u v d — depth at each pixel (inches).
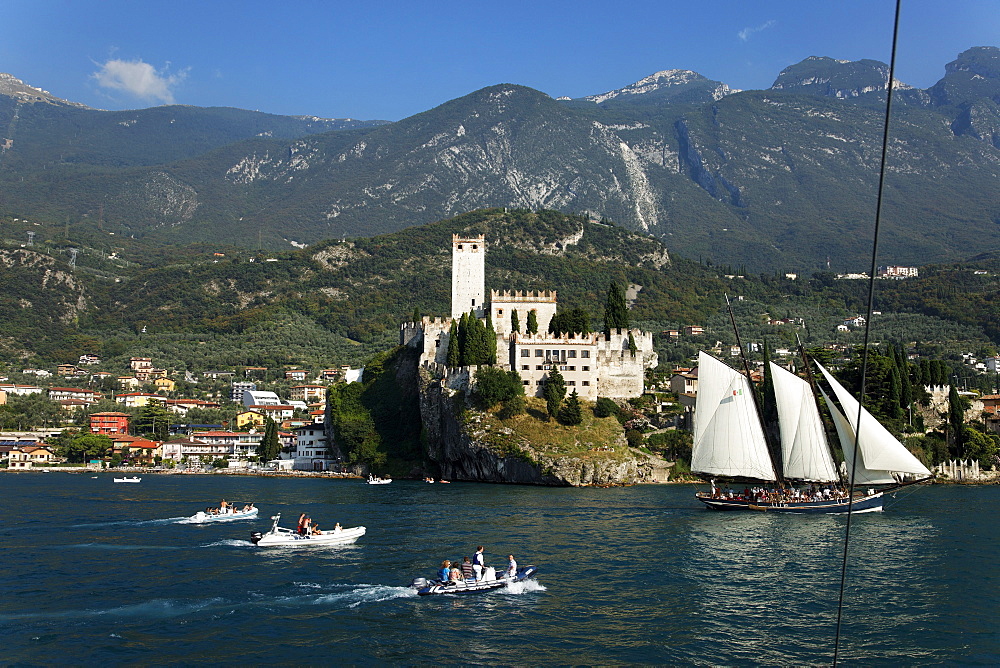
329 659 2365.9
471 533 4217.5
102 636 2554.1
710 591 3048.7
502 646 2466.8
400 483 7465.6
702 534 4183.1
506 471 7091.5
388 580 3211.1
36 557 3681.1
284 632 2588.6
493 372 7524.6
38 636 2554.1
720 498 5137.8
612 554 3681.1
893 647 2453.2
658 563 3499.0
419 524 4532.5
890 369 7741.1
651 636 2549.2
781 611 2800.2
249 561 3570.4
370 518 4798.2
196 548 3882.9
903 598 2945.4
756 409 5128.0
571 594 3011.8
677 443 7377.0
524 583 3132.4
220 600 2933.1
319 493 6515.8
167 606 2864.2
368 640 2518.5
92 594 3019.2
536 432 7170.3
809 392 5059.1
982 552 3708.2
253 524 4677.7
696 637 2539.4
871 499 5049.2
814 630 2605.8
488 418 7347.4
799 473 5083.7
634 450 7278.5
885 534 4183.1
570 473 6815.9
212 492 6717.5
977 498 5841.5
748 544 3919.8
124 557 3671.3
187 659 2365.9
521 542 3964.1
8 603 2906.0
